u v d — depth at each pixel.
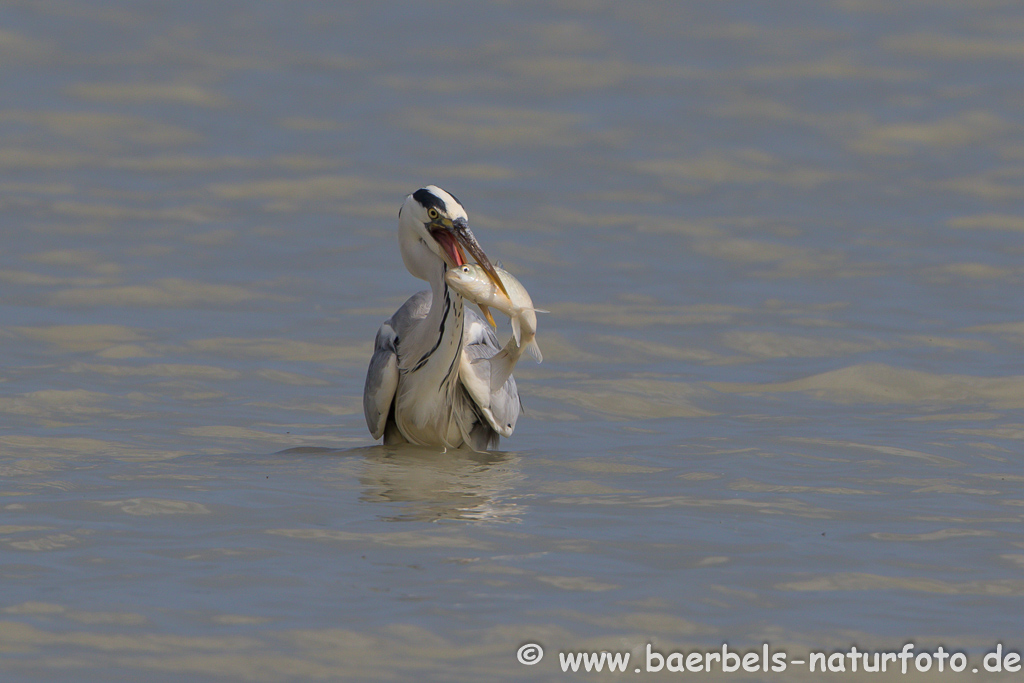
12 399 12.45
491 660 6.32
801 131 31.78
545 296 18.16
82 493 9.19
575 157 29.00
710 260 20.66
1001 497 9.34
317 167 27.48
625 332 16.11
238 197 24.75
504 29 43.22
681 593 7.19
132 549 7.89
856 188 26.44
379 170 27.38
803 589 7.30
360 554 7.84
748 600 7.12
